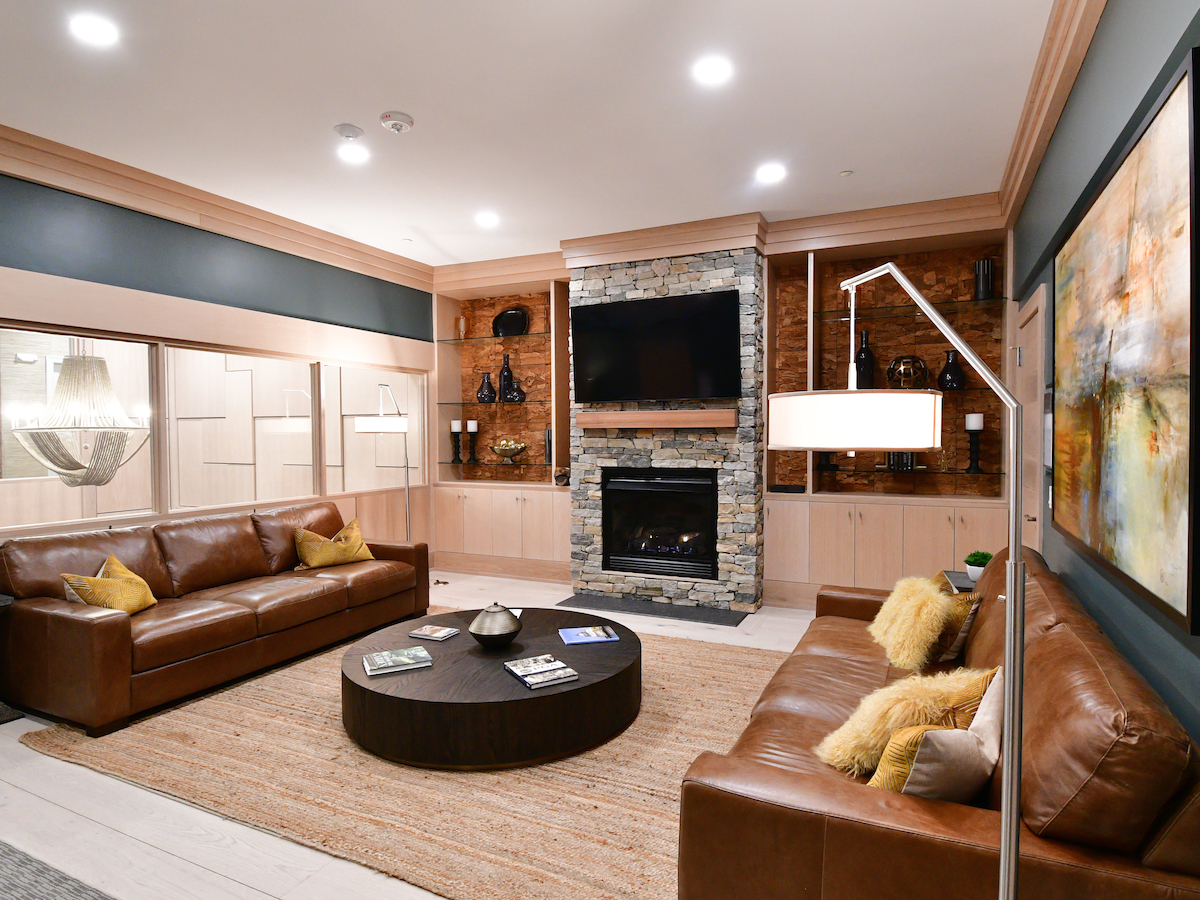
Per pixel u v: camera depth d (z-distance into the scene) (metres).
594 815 2.34
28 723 3.12
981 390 4.89
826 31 2.54
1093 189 2.18
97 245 3.80
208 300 4.40
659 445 5.22
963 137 3.47
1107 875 1.22
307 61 2.75
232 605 3.57
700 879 1.54
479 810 2.37
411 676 2.87
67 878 2.01
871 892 1.38
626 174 3.99
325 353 5.21
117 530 3.71
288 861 2.10
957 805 1.45
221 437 4.85
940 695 1.72
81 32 2.53
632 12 2.42
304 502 5.09
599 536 5.48
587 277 5.39
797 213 4.75
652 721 3.08
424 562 4.89
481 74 2.86
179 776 2.60
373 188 4.21
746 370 4.88
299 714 3.19
